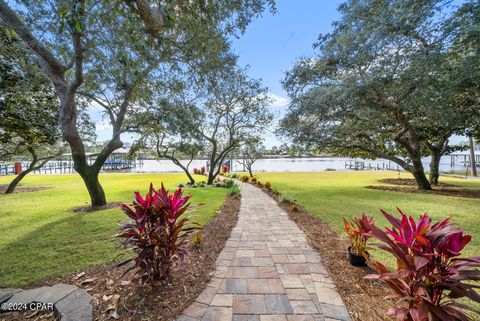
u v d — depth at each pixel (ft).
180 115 20.10
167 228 7.04
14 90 16.47
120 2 7.18
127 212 6.51
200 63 12.46
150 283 6.72
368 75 21.22
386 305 5.93
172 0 8.42
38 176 55.47
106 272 7.75
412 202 19.76
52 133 24.41
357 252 8.12
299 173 60.34
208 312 5.74
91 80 15.92
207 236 11.57
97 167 18.88
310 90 26.86
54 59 13.73
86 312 5.66
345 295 6.41
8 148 29.07
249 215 16.28
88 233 12.03
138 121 20.93
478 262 4.14
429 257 4.33
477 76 16.60
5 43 12.67
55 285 6.93
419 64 17.99
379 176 49.78
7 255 9.26
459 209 16.87
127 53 10.87
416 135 30.58
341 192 26.07
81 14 6.63
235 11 11.03
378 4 19.10
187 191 29.22
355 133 27.63
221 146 43.01
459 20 16.42
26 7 9.09
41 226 13.28
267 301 6.21
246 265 8.34
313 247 10.04
